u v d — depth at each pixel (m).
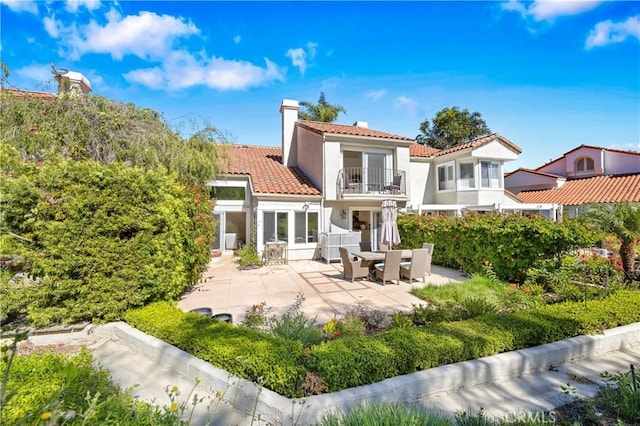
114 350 5.23
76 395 2.79
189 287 9.58
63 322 5.50
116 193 5.88
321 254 15.55
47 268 5.23
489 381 4.21
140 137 9.77
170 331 4.89
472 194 18.73
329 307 7.61
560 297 7.03
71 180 5.50
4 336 4.97
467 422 3.04
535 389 4.03
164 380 4.29
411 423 2.72
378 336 4.50
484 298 7.16
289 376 3.54
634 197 18.22
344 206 16.69
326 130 16.50
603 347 5.08
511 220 9.81
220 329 4.80
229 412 3.64
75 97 9.13
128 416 2.54
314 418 3.27
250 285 9.99
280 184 15.98
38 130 8.22
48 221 5.32
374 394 3.58
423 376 3.89
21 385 2.92
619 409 3.30
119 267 5.88
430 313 5.89
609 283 7.34
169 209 6.75
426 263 10.55
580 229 8.23
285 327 5.13
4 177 4.99
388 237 11.73
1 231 4.96
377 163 17.20
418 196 20.81
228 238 17.41
